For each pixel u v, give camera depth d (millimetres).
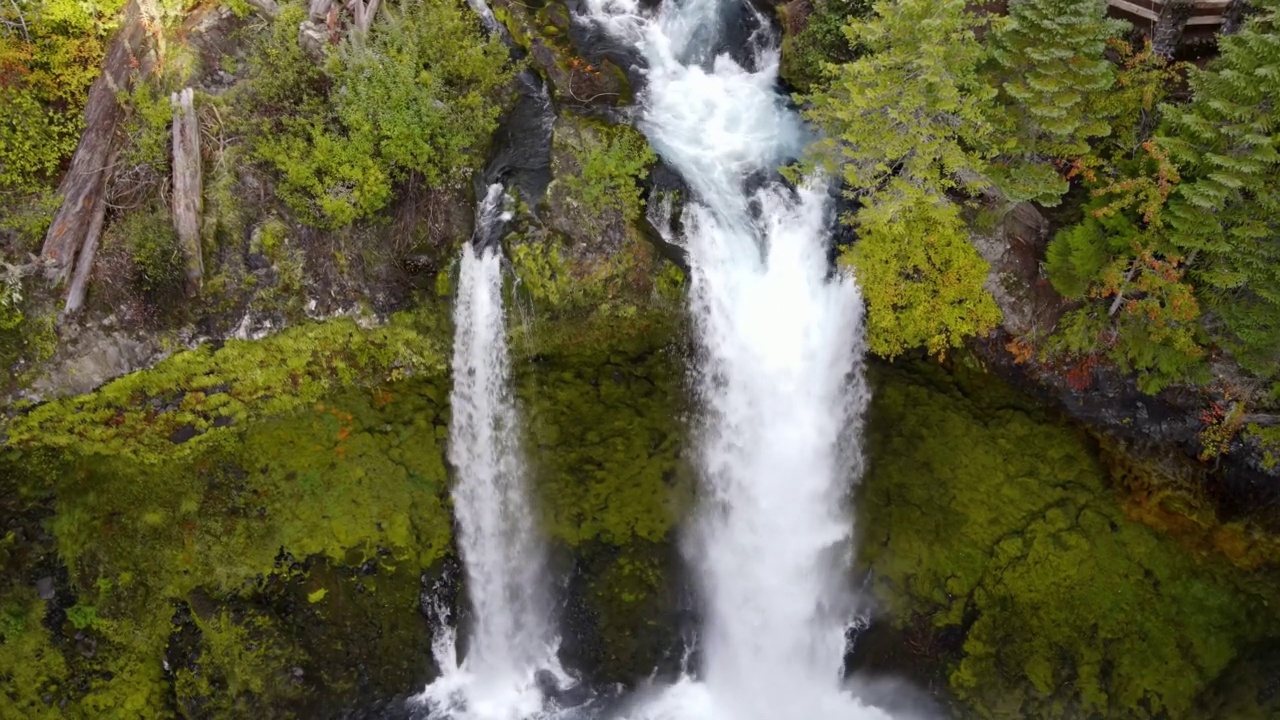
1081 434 13883
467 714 14211
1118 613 12945
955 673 13461
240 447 13430
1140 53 12570
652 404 14320
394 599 13875
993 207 13875
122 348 12867
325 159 13281
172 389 13156
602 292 13852
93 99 12625
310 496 13586
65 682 12508
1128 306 13023
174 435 13180
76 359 12680
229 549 13164
